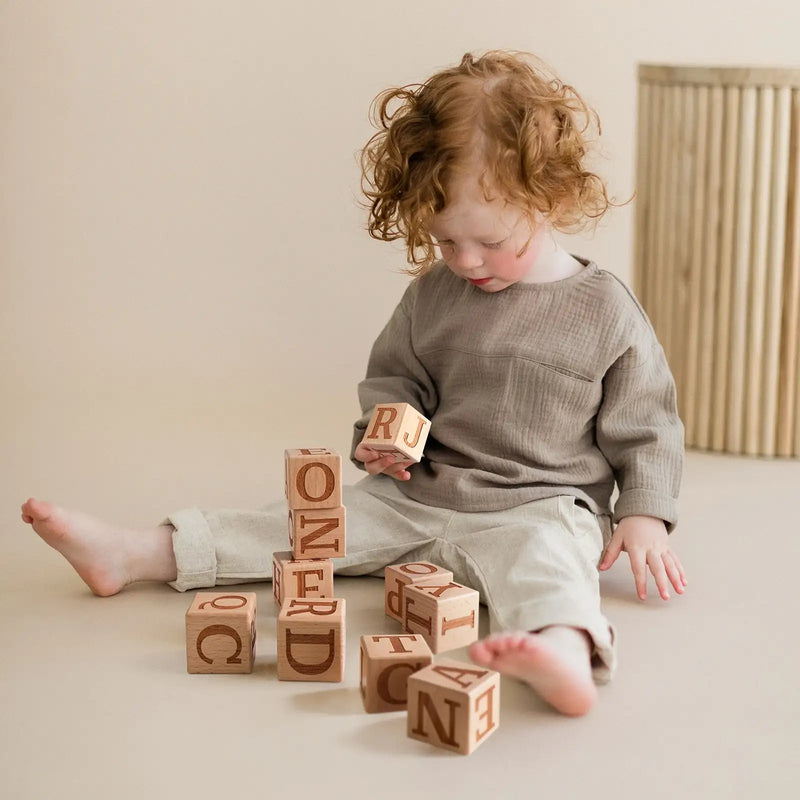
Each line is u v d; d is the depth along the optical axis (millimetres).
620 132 2273
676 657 1174
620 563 1461
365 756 978
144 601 1319
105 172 2369
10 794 918
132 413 2215
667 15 2178
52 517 1271
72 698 1082
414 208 1268
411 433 1316
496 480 1338
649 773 952
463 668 1024
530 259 1321
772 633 1237
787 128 1856
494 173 1252
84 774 949
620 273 2283
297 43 2344
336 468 1236
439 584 1226
